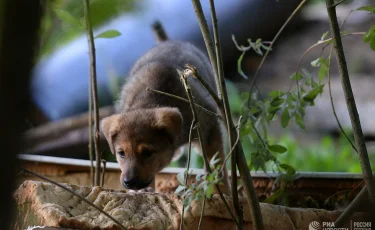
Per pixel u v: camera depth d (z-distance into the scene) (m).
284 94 8.20
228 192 9.23
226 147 10.85
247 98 8.52
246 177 5.16
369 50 19.42
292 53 20.38
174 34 14.89
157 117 8.96
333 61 18.72
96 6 3.12
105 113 13.41
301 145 16.39
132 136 8.84
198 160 12.83
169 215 5.54
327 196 8.41
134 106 9.62
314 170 13.91
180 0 15.02
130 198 5.69
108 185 9.68
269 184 8.84
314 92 7.93
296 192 8.51
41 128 13.65
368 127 16.70
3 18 2.25
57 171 9.59
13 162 2.46
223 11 17.73
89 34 7.53
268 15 18.58
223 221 5.64
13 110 2.38
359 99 17.73
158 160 8.97
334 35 5.76
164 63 10.07
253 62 19.95
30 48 2.31
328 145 15.45
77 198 5.61
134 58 13.10
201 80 5.05
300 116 8.05
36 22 2.29
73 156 14.09
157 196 5.74
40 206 5.35
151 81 9.83
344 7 18.73
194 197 5.00
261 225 5.14
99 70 13.45
